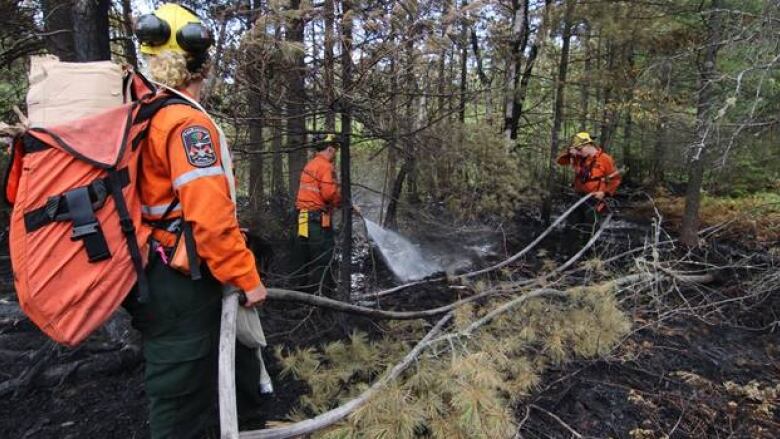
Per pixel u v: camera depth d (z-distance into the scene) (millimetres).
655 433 2762
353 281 5344
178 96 1525
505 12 7051
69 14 3875
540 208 8352
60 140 1352
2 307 3820
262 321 4008
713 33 5746
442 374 2150
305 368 2666
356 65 3283
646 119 7988
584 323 3223
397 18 2982
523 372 2684
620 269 5465
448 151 4074
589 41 9070
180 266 1479
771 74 4738
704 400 3098
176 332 1561
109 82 1456
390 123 3701
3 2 4566
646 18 6617
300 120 3900
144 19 1611
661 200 9094
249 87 3256
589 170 6613
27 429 2551
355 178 5059
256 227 4980
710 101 5223
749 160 6816
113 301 1406
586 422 2822
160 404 1615
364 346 2906
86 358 3111
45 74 1437
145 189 1495
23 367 3145
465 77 4867
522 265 5352
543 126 9938
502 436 1918
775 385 3299
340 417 1911
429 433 2088
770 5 4453
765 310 4508
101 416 2656
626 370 3412
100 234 1376
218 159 1466
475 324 2873
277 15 2902
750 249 6430
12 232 1342
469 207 4664
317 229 4480
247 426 2480
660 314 4301
